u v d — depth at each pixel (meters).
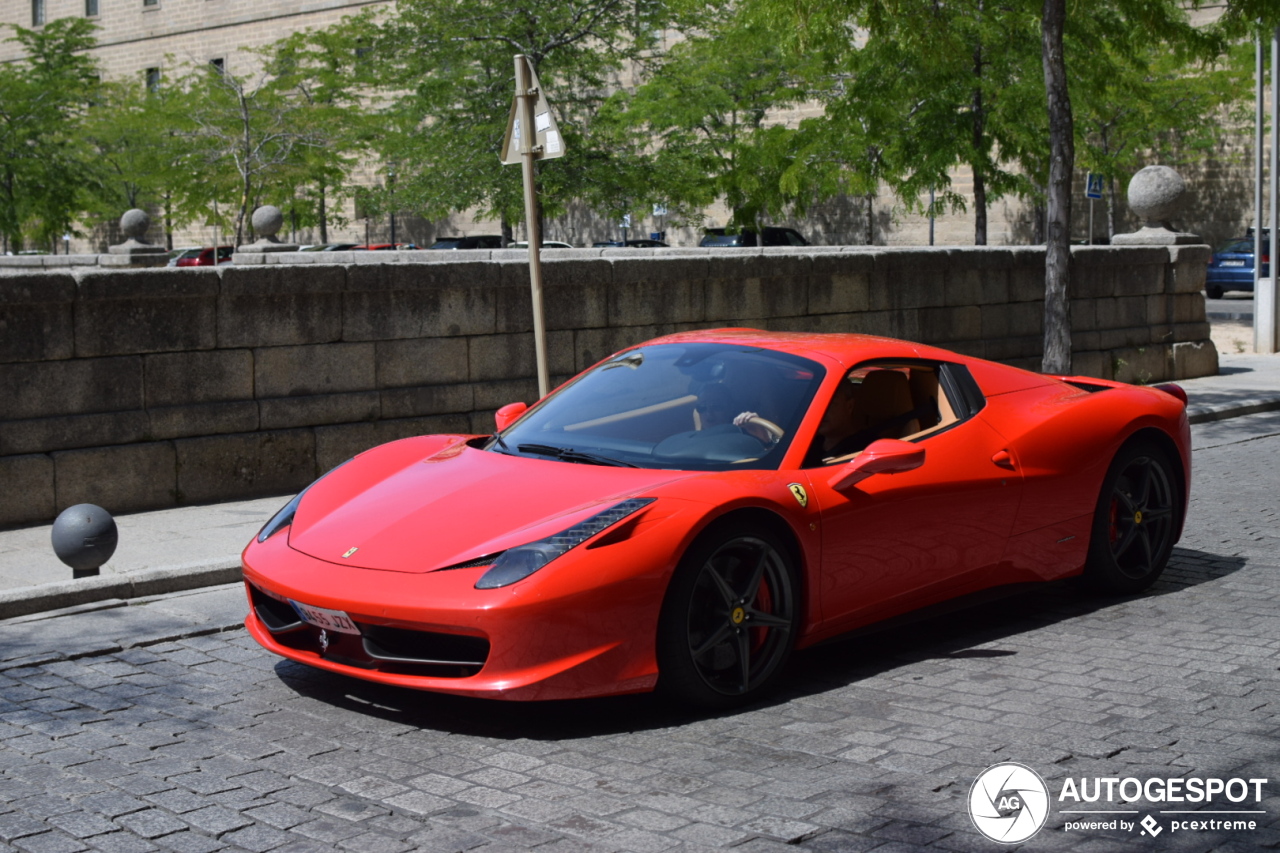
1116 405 5.54
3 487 7.23
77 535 5.70
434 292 9.14
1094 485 5.37
